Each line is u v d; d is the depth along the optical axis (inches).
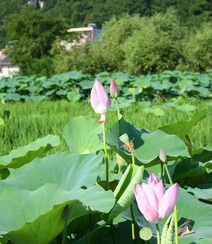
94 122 177.3
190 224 122.7
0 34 5364.2
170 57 1533.0
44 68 2192.4
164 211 87.4
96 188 109.7
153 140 156.5
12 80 1031.0
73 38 3006.9
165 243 93.8
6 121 456.8
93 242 121.5
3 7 6461.6
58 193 111.2
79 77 851.4
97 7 4948.3
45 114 572.4
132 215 117.0
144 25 1870.1
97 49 1839.3
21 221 106.7
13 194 111.4
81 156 135.2
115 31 1884.8
